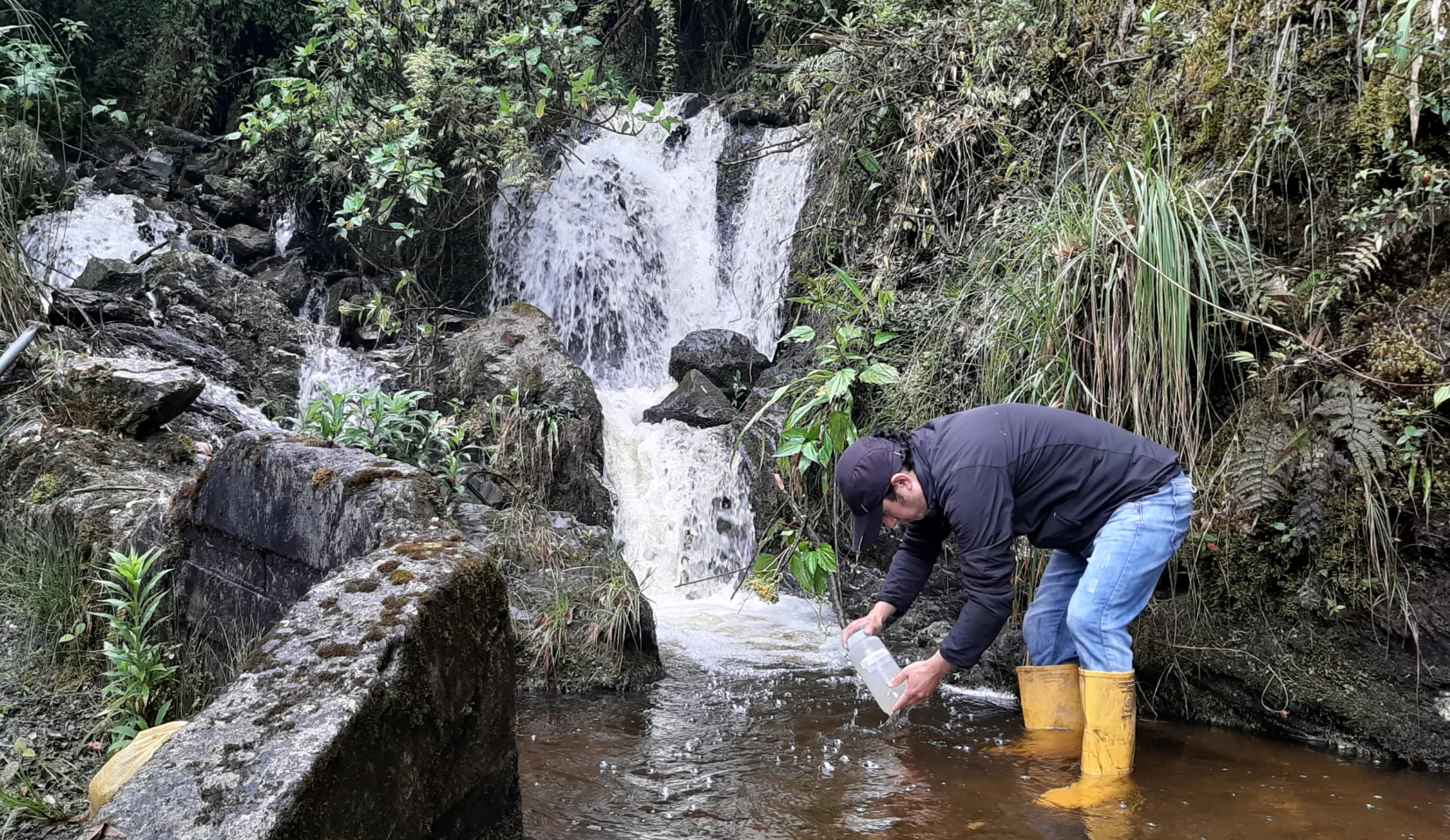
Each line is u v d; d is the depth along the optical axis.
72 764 2.68
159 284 7.12
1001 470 2.86
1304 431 3.48
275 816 1.60
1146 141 3.90
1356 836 2.62
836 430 3.78
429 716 2.02
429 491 2.64
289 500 2.79
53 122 8.73
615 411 7.29
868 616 3.24
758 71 9.52
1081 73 5.05
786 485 5.63
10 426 4.54
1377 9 3.62
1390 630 3.35
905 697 2.96
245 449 3.03
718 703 3.91
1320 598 3.47
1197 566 3.73
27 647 3.26
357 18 7.90
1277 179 3.82
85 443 4.34
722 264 9.05
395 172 7.57
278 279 8.15
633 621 4.30
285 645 1.98
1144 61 4.71
